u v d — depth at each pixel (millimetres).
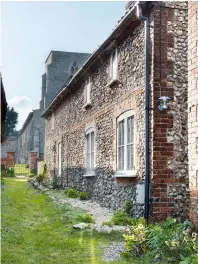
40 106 45531
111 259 5809
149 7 8789
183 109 8750
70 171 18031
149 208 8398
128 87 10234
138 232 6066
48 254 6035
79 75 15102
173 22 8875
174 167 8578
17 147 50094
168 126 8633
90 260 5703
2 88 12211
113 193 11219
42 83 46000
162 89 8672
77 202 13062
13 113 39219
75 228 8055
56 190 18562
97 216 9844
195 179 6250
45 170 25188
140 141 9258
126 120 10383
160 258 5480
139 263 5477
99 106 13094
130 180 9680
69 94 18734
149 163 8578
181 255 5211
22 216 9617
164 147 8570
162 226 6945
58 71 43188
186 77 8812
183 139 8680
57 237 7305
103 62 12711
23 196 14719
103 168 12391
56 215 9828
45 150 27781
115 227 8102
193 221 6258
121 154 10844
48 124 26688
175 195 8516
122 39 10766
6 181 23391
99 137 12977
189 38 6582
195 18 6395
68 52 43594
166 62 8758
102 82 12836
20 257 5773
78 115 16594
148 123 8617
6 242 6637
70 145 18266
